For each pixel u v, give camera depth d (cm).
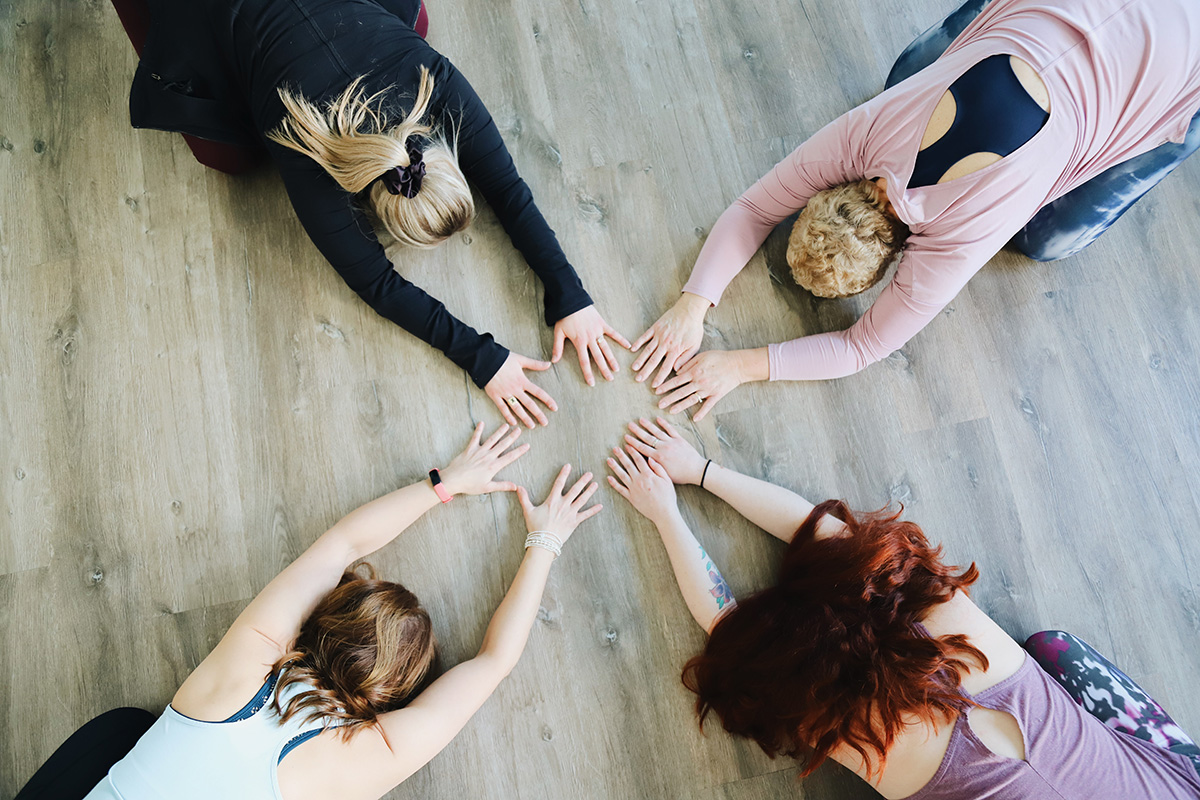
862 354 155
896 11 186
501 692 153
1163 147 141
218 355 164
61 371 163
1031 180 127
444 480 153
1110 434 170
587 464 162
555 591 157
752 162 178
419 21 168
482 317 167
